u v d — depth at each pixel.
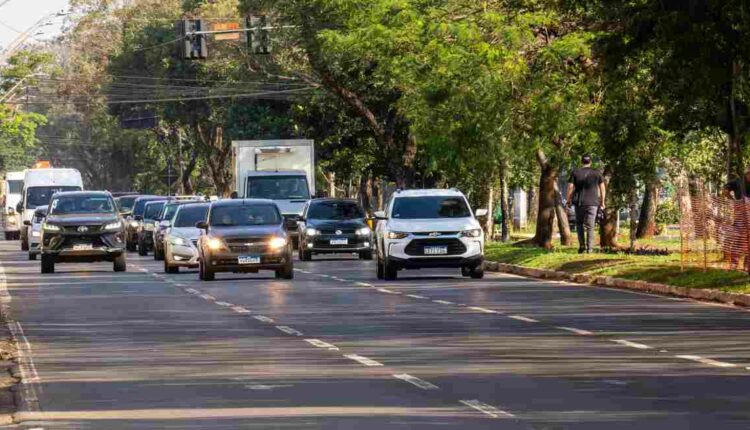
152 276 67.06
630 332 34.38
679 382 24.95
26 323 40.34
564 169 76.44
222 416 21.55
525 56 64.25
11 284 61.12
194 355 30.73
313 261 80.56
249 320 39.97
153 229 93.69
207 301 48.41
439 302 45.72
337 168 123.56
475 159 73.00
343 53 88.44
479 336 34.06
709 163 75.62
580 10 61.31
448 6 68.00
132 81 165.12
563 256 62.84
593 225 64.44
